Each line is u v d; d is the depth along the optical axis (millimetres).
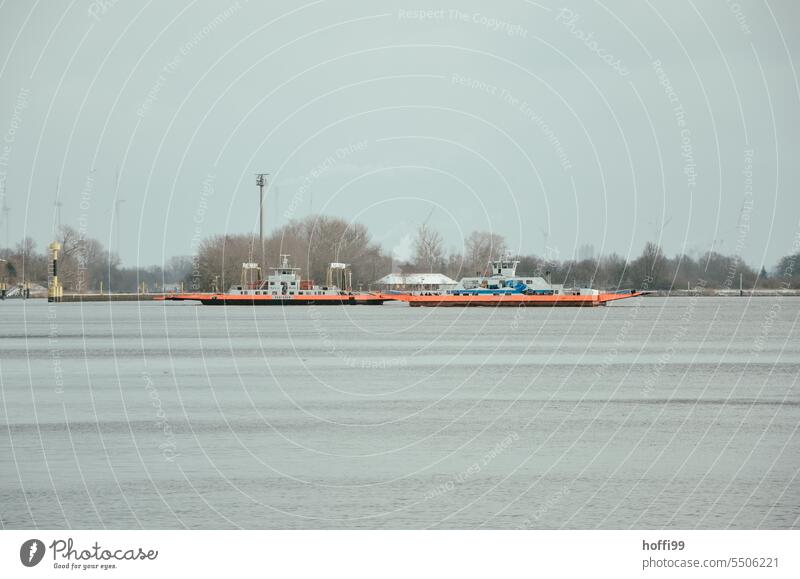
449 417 98875
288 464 74750
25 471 72062
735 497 65562
